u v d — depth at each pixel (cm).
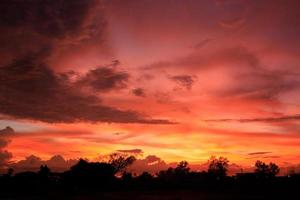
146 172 8688
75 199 4738
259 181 7662
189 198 4812
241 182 7938
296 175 7438
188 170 8788
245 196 5109
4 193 6088
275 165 7956
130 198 4891
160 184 8356
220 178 8394
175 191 6525
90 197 5075
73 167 8031
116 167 8538
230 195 5391
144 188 8000
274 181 7475
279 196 5141
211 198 4812
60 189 7344
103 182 7912
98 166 8112
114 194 5766
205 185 8156
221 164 8675
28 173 7838
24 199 4756
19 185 7369
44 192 6356
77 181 7775
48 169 7919
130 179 8475
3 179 7556
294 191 5956
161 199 4750
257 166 8056
